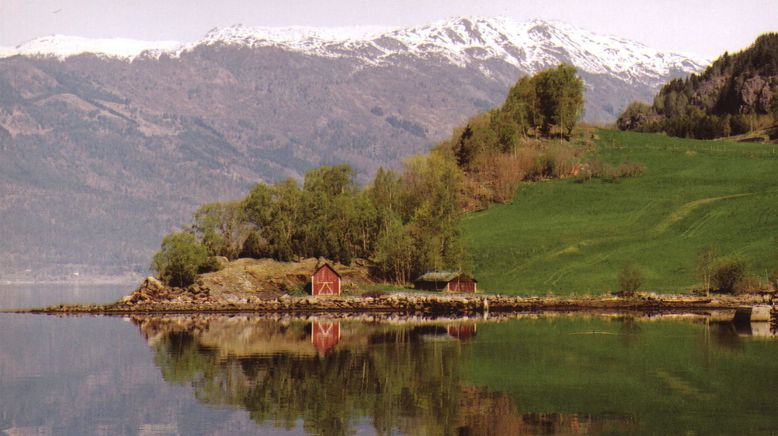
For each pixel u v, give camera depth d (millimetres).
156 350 115062
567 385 88938
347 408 79688
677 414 77188
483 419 75625
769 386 88375
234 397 84625
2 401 83938
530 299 183000
